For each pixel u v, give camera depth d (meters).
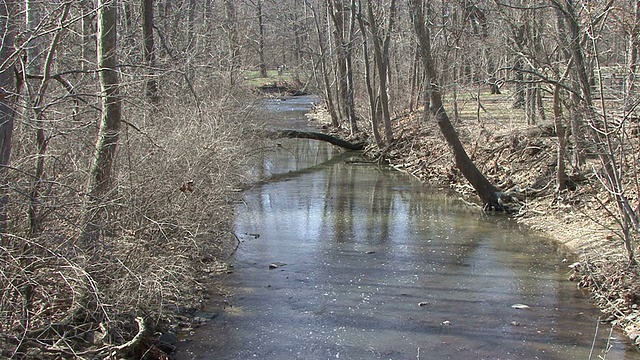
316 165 21.36
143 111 9.59
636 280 8.33
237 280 9.37
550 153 14.80
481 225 12.79
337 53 27.69
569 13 10.66
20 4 7.24
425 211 14.13
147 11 14.19
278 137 21.34
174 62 12.50
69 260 6.00
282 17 37.97
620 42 11.86
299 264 10.17
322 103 38.03
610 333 7.41
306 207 14.61
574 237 11.23
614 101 10.13
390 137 22.58
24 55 6.57
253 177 18.12
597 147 9.85
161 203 8.85
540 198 13.71
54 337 6.18
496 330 7.60
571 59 11.10
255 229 12.51
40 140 6.52
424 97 22.80
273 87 41.62
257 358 6.84
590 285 8.96
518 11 15.49
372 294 8.82
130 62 10.21
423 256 10.64
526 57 12.09
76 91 7.82
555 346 7.15
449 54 23.03
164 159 9.32
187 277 8.35
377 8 26.02
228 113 15.35
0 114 5.89
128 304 6.98
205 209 10.32
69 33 8.85
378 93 26.14
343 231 12.33
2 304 5.57
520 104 24.00
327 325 7.74
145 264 7.55
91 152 7.77
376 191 16.58
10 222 6.25
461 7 19.23
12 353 5.50
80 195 6.56
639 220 8.59
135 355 6.56
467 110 24.53
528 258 10.46
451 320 7.90
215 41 22.06
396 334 7.49
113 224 7.39
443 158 18.69
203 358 6.82
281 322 7.83
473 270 9.88
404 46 28.09
